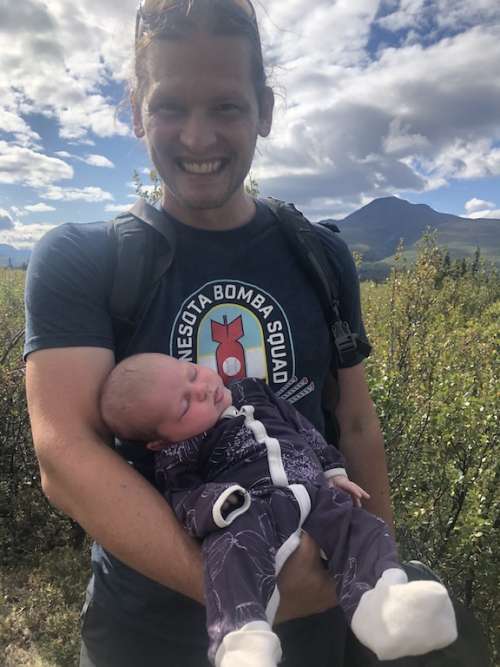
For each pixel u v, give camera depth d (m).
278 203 1.80
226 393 1.58
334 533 1.38
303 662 1.63
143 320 1.55
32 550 4.92
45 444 1.35
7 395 5.19
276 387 1.65
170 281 1.58
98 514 1.29
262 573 1.28
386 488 1.91
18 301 11.91
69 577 4.48
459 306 11.00
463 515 3.53
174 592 1.50
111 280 1.52
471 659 1.49
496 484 3.64
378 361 4.74
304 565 1.37
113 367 1.51
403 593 1.18
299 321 1.68
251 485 1.47
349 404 1.87
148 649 1.55
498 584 3.38
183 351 1.58
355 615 1.24
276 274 1.68
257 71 1.54
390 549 1.32
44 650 3.83
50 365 1.41
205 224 1.64
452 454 3.84
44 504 5.05
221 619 1.22
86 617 1.66
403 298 7.98
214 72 1.45
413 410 4.05
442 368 4.98
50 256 1.47
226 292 1.62
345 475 1.64
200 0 1.43
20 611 4.14
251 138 1.54
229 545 1.29
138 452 1.60
